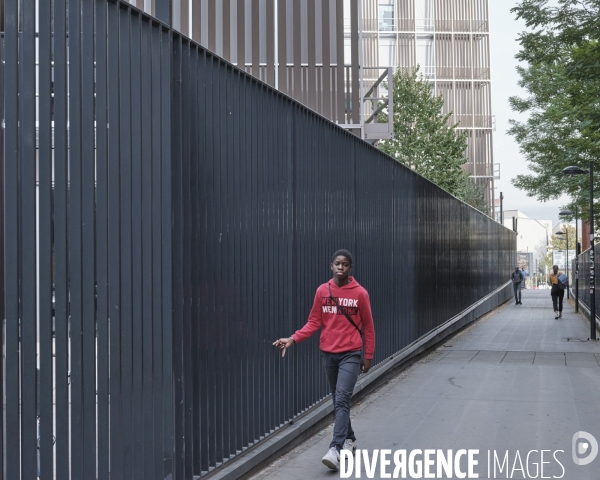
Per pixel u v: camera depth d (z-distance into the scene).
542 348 17.88
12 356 3.88
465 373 13.22
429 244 16.95
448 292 20.20
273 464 6.98
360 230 10.93
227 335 6.25
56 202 4.12
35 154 4.00
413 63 70.62
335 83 16.19
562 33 16.69
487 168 71.75
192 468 5.49
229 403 6.26
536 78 34.88
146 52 5.02
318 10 16.16
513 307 40.41
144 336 4.91
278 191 7.59
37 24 4.06
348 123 16.31
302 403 8.23
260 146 7.11
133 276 4.79
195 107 5.70
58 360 4.11
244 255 6.66
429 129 41.66
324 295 6.98
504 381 12.26
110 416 4.54
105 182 4.51
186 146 5.54
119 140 4.66
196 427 5.63
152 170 5.04
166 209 5.18
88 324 4.34
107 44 4.57
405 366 13.77
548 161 34.31
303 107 8.39
